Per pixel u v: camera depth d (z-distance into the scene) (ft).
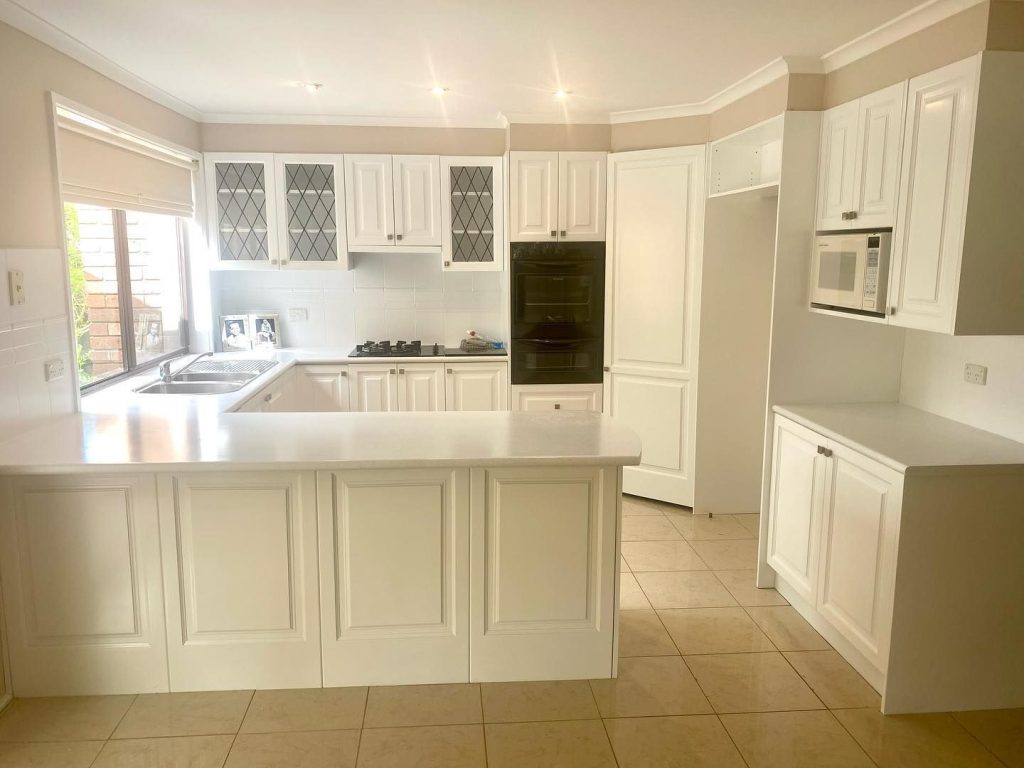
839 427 9.73
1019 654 8.56
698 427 14.53
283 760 7.66
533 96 13.39
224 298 16.99
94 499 8.26
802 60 10.55
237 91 13.14
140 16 9.03
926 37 8.59
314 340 17.35
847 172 10.00
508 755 7.78
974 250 7.88
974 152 7.71
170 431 9.26
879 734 8.18
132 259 13.83
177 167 14.38
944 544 8.21
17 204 9.05
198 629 8.64
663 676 9.25
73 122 10.43
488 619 8.89
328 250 15.94
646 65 11.18
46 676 8.62
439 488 8.51
